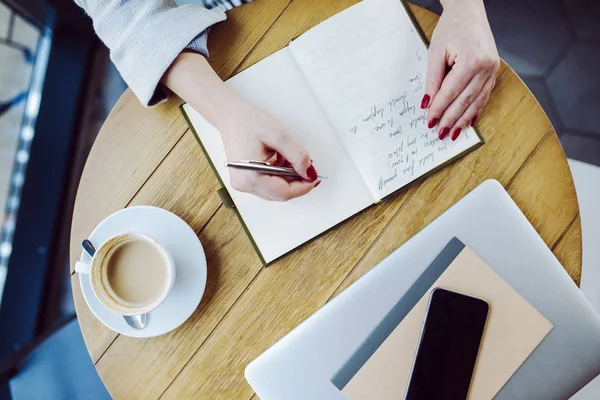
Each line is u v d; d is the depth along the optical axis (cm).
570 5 109
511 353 55
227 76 63
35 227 110
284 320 60
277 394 55
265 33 64
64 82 112
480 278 56
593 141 106
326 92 62
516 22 111
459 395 54
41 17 105
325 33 62
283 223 61
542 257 56
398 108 61
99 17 61
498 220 57
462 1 59
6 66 110
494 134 61
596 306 94
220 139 62
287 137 57
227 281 61
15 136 110
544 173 60
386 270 57
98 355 61
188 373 61
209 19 61
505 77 62
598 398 89
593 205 95
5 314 106
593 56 108
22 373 78
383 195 60
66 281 111
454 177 61
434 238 57
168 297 59
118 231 60
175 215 60
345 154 61
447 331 55
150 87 59
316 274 61
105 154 64
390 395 55
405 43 62
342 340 56
